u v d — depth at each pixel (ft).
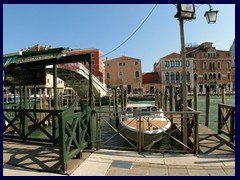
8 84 23.50
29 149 18.43
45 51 22.09
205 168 14.75
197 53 190.60
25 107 28.71
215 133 27.02
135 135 27.91
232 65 190.70
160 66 187.52
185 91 22.89
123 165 15.24
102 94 115.65
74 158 16.33
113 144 33.45
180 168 14.76
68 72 71.51
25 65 22.30
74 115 15.47
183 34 22.58
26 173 13.94
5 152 17.69
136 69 182.50
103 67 201.16
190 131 25.27
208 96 36.40
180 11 21.77
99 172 14.15
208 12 21.97
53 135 19.81
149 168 14.75
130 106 39.86
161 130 28.43
